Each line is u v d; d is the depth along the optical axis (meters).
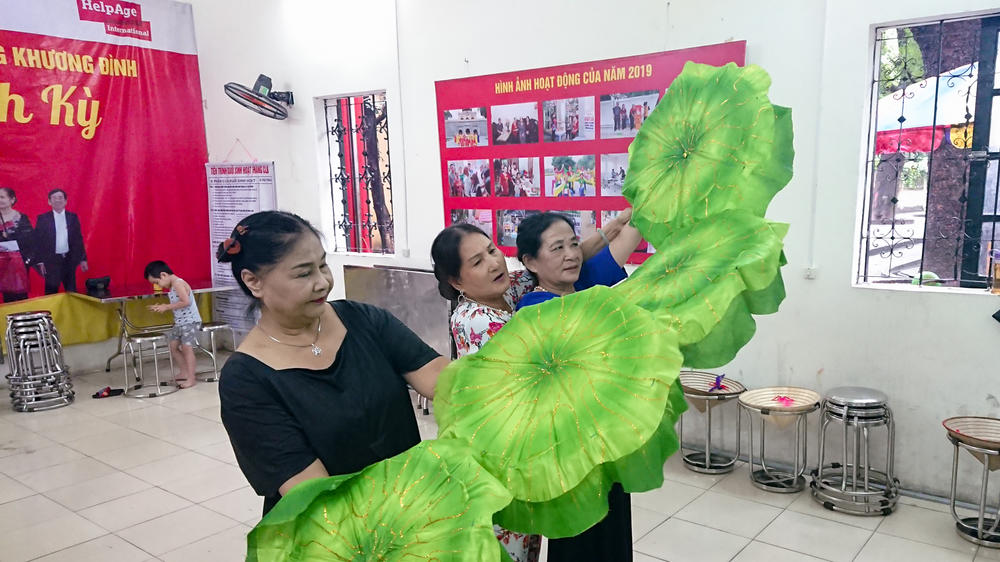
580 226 3.94
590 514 0.86
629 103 3.63
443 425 0.98
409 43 4.57
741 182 1.07
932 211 3.02
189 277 6.34
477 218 4.41
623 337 0.93
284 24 5.35
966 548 2.63
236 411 1.17
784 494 3.17
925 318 2.95
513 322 1.06
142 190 5.99
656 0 3.47
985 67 2.81
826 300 3.18
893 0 2.83
